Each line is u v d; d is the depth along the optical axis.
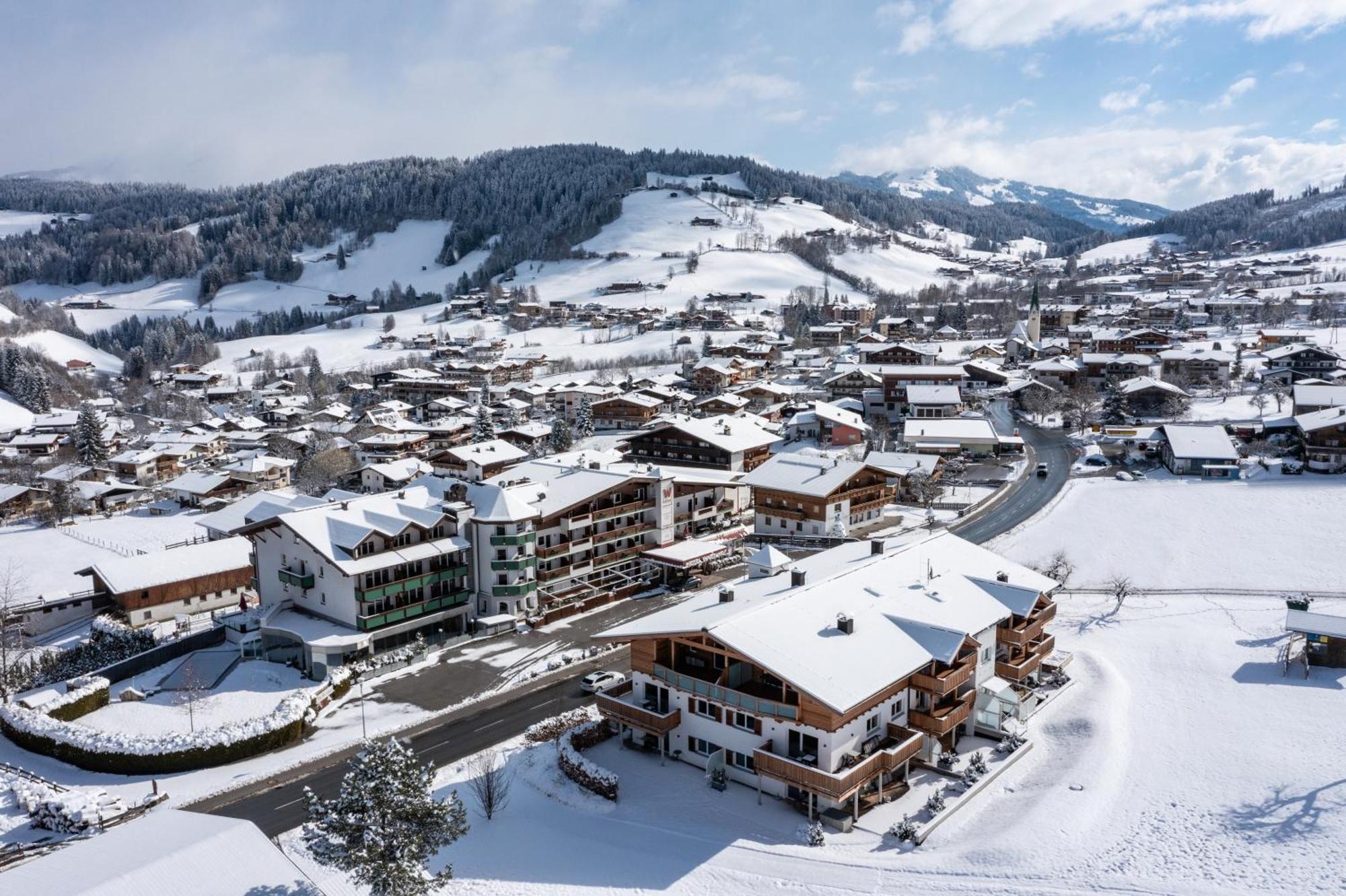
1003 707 51.97
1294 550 83.31
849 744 43.34
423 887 33.62
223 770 50.75
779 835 41.81
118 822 43.94
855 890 37.31
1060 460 122.44
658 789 46.31
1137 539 89.25
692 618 49.75
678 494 89.44
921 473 107.50
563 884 38.22
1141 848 39.03
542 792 46.34
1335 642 57.59
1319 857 37.00
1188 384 160.50
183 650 69.62
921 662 45.94
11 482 144.75
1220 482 104.19
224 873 31.86
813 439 138.50
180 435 174.12
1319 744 47.56
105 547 112.19
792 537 91.88
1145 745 49.41
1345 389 120.06
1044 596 56.97
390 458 152.62
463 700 58.72
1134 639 65.75
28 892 30.09
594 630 70.56
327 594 66.50
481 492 74.00
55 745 53.19
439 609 68.75
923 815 43.38
